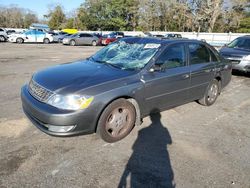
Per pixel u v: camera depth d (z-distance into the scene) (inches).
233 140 156.6
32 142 140.3
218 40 1387.8
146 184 110.8
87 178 112.5
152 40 179.8
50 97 128.6
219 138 158.4
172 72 170.1
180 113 198.4
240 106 225.0
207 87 208.5
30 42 1078.4
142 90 150.9
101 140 146.2
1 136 145.6
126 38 195.9
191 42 194.4
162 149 140.7
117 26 2100.1
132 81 146.5
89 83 134.2
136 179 113.7
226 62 231.6
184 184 112.1
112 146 141.1
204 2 1646.2
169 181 113.6
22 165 119.0
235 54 336.5
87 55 613.6
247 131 170.9
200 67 194.5
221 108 216.7
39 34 1091.3
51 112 124.3
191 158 133.0
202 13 1681.8
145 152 136.7
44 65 412.5
